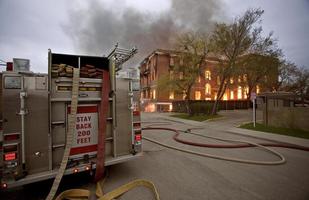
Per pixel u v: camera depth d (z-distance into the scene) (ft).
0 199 9.99
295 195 10.79
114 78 12.59
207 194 10.83
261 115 70.44
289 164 16.67
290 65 103.14
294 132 32.81
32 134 9.29
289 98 37.60
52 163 10.11
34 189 11.10
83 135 11.37
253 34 58.95
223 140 26.81
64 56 12.33
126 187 11.12
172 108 105.19
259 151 21.25
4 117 8.50
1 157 9.14
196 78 69.05
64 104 10.73
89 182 12.07
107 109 12.12
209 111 73.15
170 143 25.11
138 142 13.46
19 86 8.93
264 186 12.00
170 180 12.79
